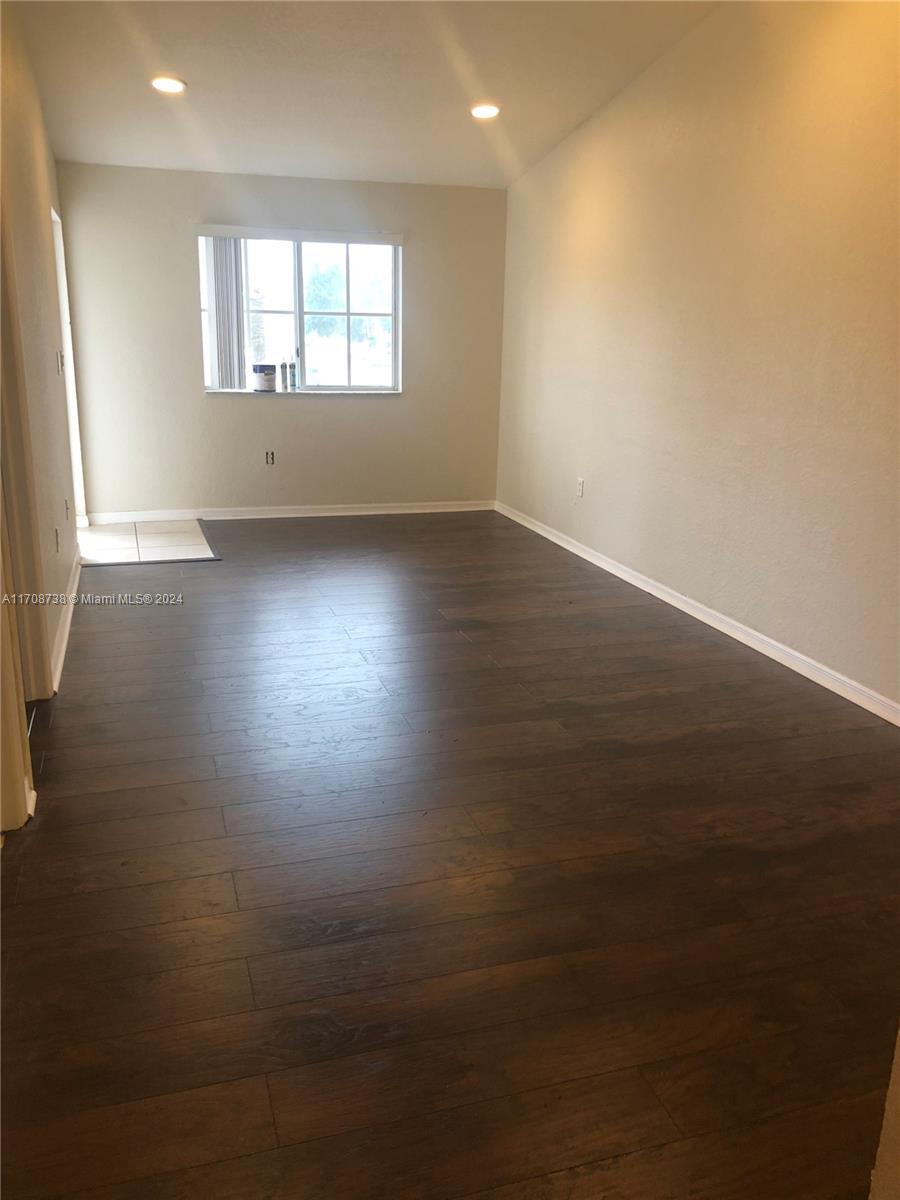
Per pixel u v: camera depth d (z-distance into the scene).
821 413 3.12
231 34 3.58
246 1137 1.30
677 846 2.12
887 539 2.86
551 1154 1.29
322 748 2.61
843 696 3.08
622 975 1.66
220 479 6.28
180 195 5.75
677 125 3.89
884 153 2.76
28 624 2.86
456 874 1.98
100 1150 1.27
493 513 6.68
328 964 1.67
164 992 1.59
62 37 3.57
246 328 6.28
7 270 2.58
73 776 2.40
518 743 2.67
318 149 5.25
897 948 1.76
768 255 3.34
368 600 4.22
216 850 2.05
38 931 1.74
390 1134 1.31
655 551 4.34
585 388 5.05
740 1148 1.30
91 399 5.89
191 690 3.04
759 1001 1.60
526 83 4.23
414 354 6.41
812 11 3.02
